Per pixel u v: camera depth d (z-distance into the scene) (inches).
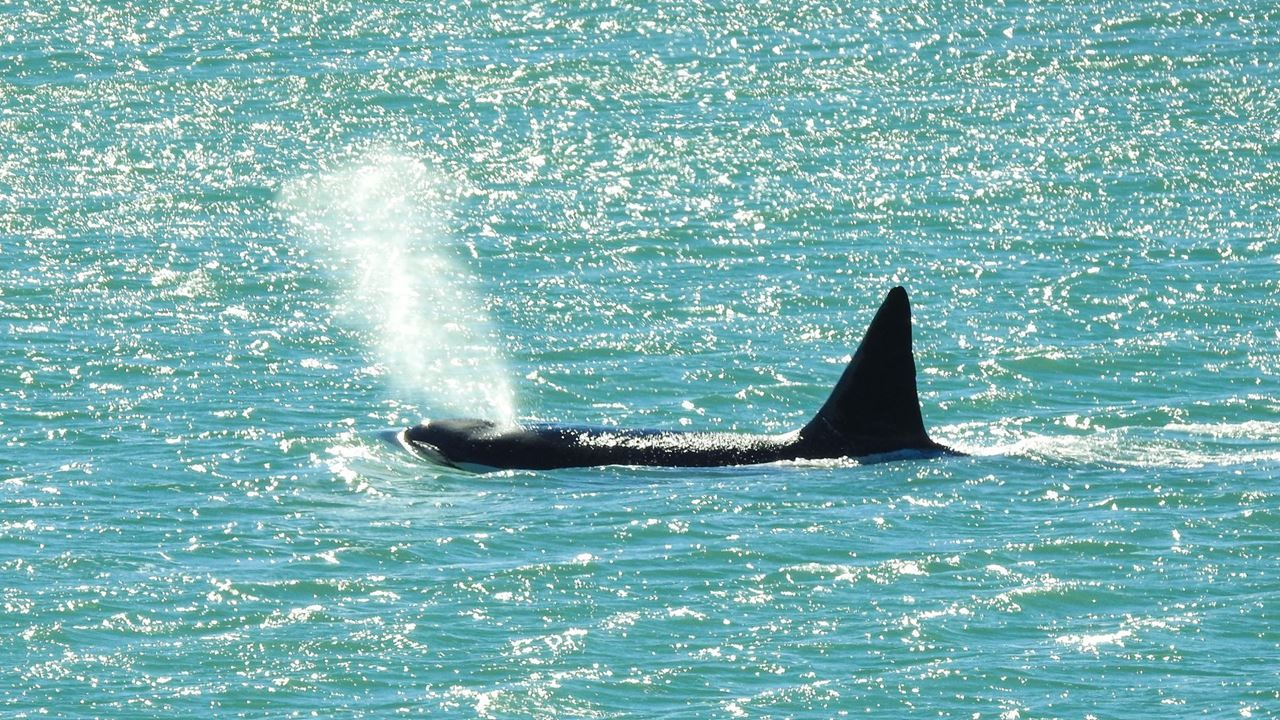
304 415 4815.5
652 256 6560.0
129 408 4832.7
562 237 6830.7
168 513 3969.0
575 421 4869.6
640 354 5403.5
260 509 4008.4
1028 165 7672.2
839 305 5890.8
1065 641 3243.1
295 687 3078.2
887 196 7273.6
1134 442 4520.2
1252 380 5049.2
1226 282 5999.0
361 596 3479.3
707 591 3494.1
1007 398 4948.3
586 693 3048.7
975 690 3038.9
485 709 2994.6
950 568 3599.9
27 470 4276.6
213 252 6638.8
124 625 3334.2
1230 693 3006.9
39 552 3705.7
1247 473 4207.7
